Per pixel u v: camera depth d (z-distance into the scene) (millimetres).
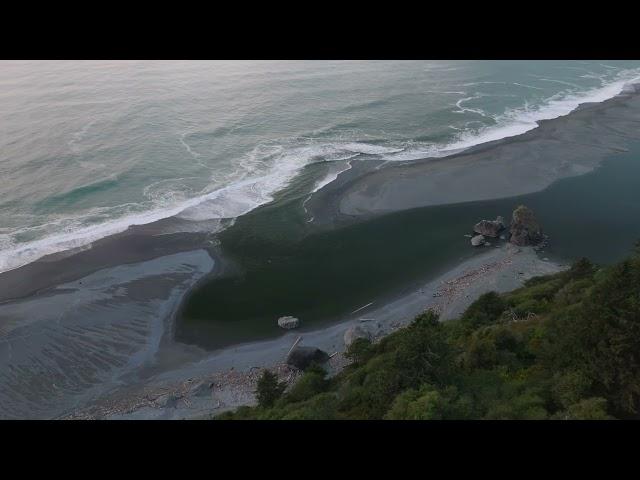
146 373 48500
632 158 88500
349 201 76875
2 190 74375
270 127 101125
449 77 136375
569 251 64500
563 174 83438
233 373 48125
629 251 64125
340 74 137375
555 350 32906
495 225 67250
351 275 61656
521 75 138250
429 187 80312
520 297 49531
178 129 97812
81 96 112000
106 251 64750
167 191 77875
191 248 66312
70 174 79812
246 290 59438
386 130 101188
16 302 56250
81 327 53500
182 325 54312
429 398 28984
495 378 33969
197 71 135250
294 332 53188
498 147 93438
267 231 70062
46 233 67000
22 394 45875
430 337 34594
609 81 133250
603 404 27781
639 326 28328
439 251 65750
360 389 35438
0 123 94938
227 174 83562
